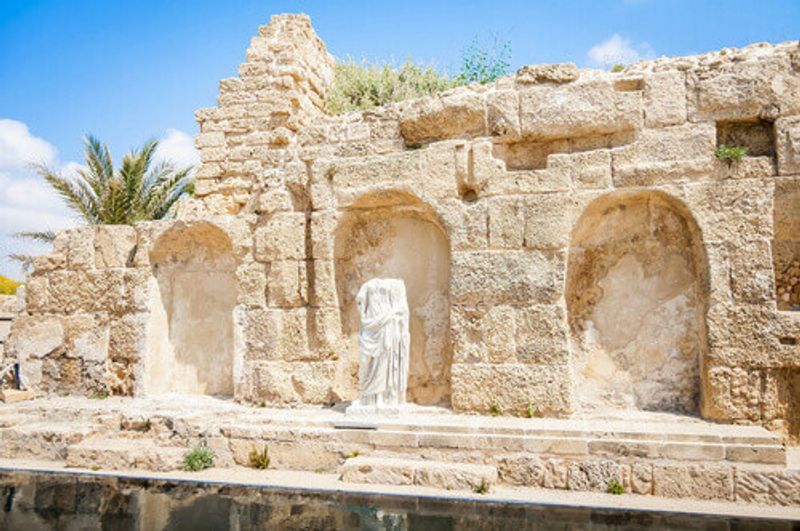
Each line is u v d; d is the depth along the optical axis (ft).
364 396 29.07
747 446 23.27
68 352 37.42
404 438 26.40
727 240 26.63
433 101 31.35
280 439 27.78
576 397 29.01
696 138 27.25
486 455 25.43
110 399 35.65
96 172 63.87
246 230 34.22
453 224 29.86
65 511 22.74
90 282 37.32
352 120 33.76
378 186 31.32
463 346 29.14
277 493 24.30
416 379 31.65
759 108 26.76
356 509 22.41
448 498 23.20
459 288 29.43
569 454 24.61
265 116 36.06
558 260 28.32
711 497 23.18
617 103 28.22
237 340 33.76
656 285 28.91
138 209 62.08
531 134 29.45
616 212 29.48
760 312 26.03
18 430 30.53
